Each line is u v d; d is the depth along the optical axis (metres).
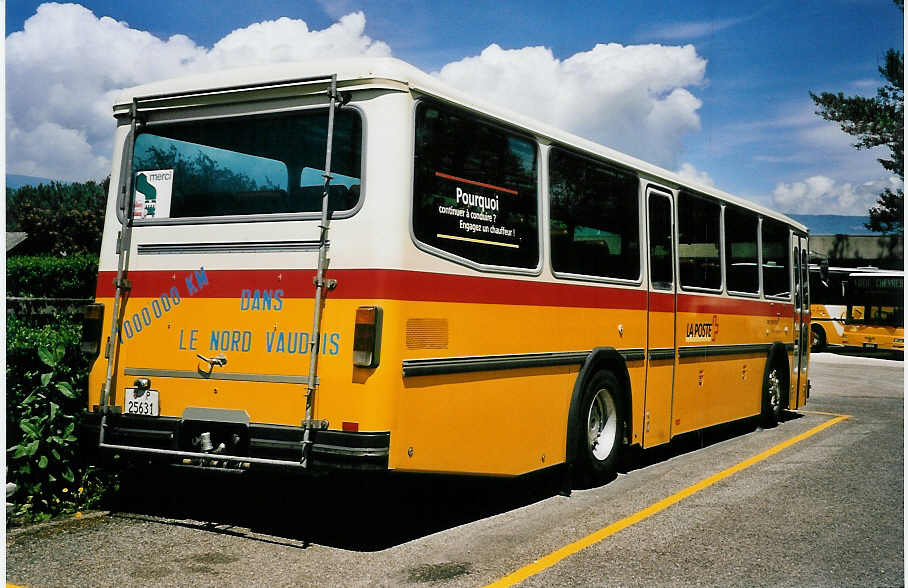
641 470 8.76
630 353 8.20
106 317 6.24
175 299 5.99
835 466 8.98
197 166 6.09
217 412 5.74
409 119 5.55
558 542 5.97
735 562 5.57
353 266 5.41
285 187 5.76
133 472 7.07
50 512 6.37
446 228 5.84
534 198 6.82
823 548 5.91
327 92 5.61
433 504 7.09
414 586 4.95
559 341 7.08
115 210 6.34
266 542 5.78
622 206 8.18
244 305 5.73
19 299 10.04
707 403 9.88
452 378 5.86
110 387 6.13
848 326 30.11
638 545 5.93
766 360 11.68
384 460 5.28
